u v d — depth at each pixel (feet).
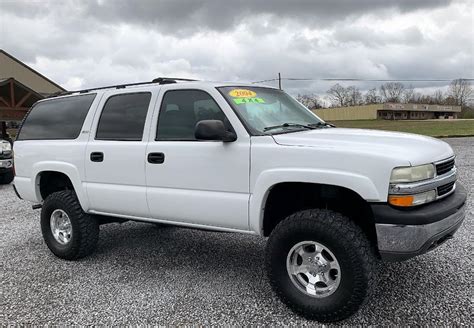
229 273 13.41
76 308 11.19
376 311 10.46
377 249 10.08
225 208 11.05
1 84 52.01
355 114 279.90
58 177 15.84
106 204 13.70
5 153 33.99
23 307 11.32
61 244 15.28
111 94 14.12
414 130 109.19
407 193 8.88
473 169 36.01
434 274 12.60
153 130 12.64
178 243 16.74
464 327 9.60
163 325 10.19
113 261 14.89
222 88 11.84
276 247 10.39
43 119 16.15
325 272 10.08
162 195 12.21
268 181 10.25
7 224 20.99
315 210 10.17
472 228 17.35
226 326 10.05
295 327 9.91
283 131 11.40
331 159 9.50
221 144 11.10
